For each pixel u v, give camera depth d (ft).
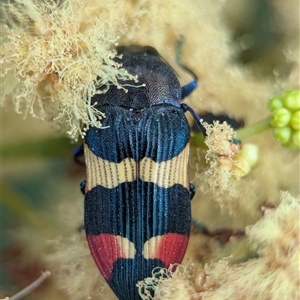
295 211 0.23
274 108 0.23
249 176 0.24
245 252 0.23
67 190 0.25
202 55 0.25
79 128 0.23
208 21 0.25
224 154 0.23
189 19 0.25
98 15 0.24
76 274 0.25
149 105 0.24
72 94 0.23
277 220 0.23
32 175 0.25
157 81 0.24
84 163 0.25
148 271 0.23
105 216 0.24
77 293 0.25
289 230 0.23
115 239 0.24
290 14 0.26
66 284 0.25
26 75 0.23
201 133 0.24
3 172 0.25
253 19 0.26
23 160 0.24
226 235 0.24
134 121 0.24
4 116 0.24
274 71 0.25
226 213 0.24
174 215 0.24
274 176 0.24
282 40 0.26
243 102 0.25
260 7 0.26
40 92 0.24
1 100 0.24
